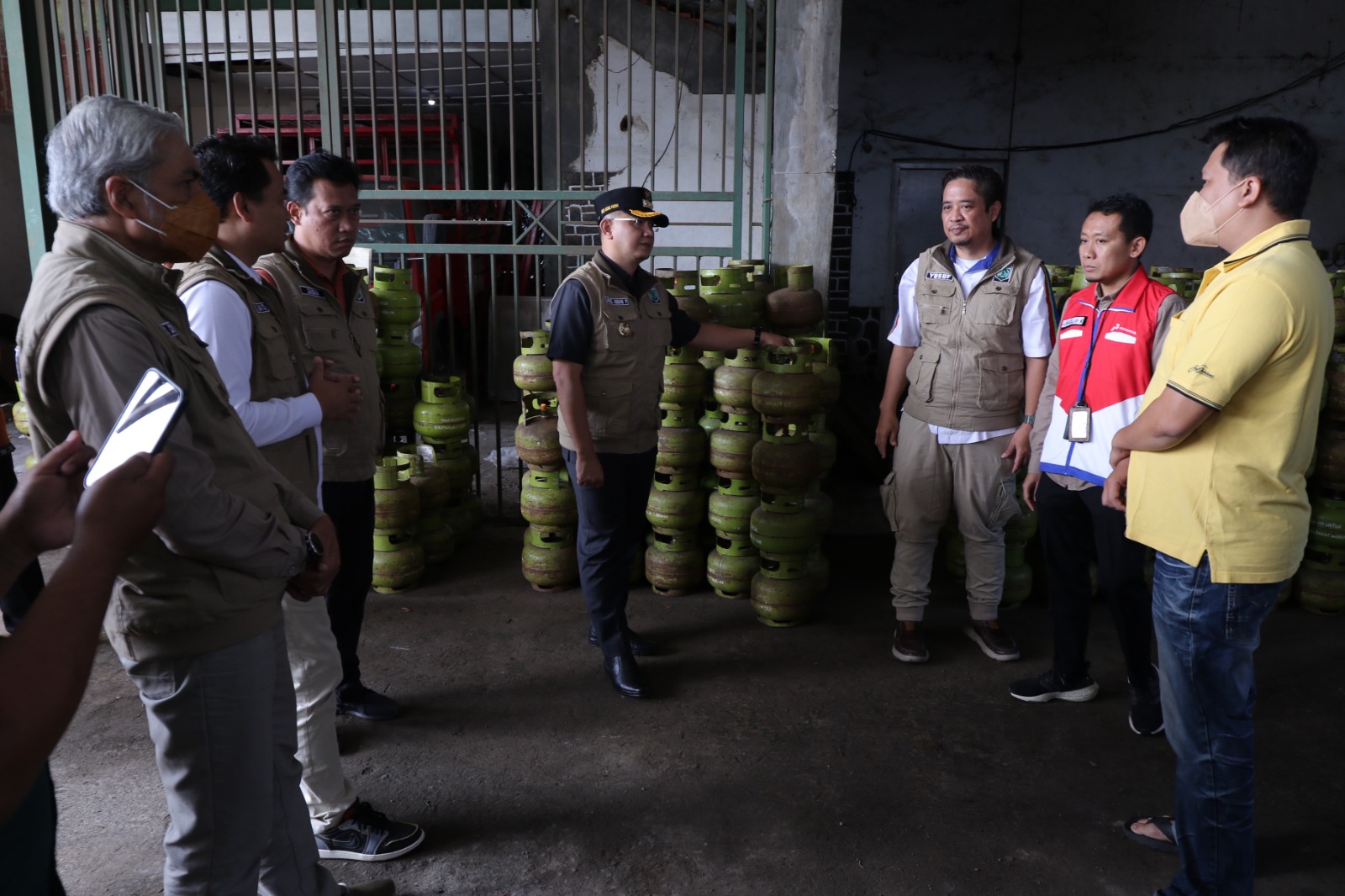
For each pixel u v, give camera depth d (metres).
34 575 3.24
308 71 8.27
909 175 9.78
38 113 4.64
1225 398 1.89
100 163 1.48
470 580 4.39
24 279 9.47
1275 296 1.86
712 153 7.52
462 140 7.93
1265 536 1.95
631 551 3.31
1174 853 2.45
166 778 1.68
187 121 4.78
